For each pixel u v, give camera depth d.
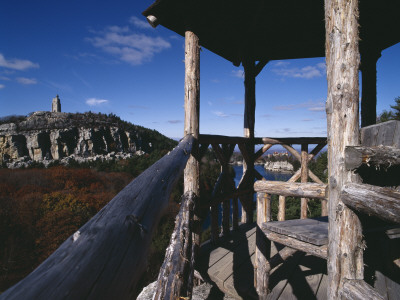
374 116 3.49
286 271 2.32
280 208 2.98
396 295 1.75
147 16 2.51
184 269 0.93
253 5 2.88
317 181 3.88
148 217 0.57
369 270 2.02
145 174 0.90
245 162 3.94
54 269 0.30
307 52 4.05
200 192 2.67
